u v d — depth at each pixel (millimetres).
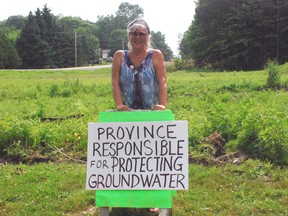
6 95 10172
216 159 4082
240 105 6031
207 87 10273
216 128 4602
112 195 2572
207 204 3062
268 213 2893
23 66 40219
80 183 3520
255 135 4164
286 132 4055
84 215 2945
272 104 6500
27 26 40312
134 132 2605
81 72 26297
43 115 6367
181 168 2527
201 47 30375
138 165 2574
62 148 4629
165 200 2520
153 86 2736
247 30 26859
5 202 3174
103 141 2631
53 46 43000
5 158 4508
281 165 3879
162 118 2592
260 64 27281
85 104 8062
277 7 26031
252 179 3574
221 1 29531
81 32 61750
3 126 4758
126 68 2725
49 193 3297
